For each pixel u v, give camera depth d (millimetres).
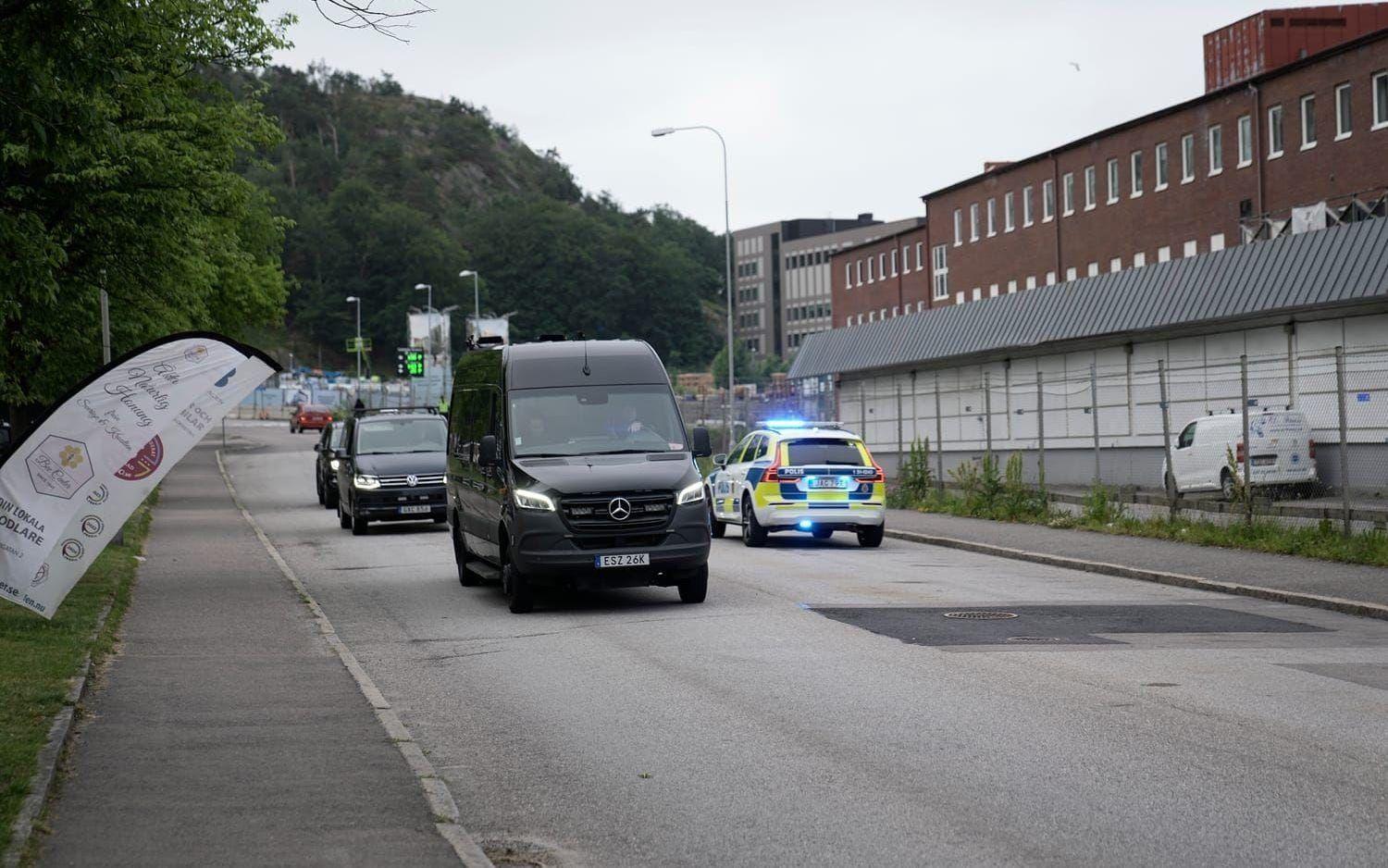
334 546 26875
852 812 7141
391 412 32188
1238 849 6340
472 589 18812
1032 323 44188
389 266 187625
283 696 10641
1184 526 23234
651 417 17141
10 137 12930
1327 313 30797
